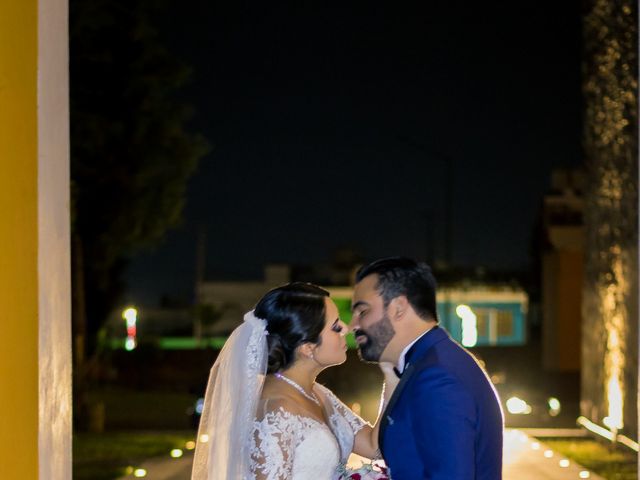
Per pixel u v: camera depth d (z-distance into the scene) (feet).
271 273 182.91
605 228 38.47
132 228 63.26
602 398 38.91
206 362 110.32
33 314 12.56
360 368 101.35
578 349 101.14
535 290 161.17
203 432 13.83
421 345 12.08
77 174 60.70
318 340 13.21
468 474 11.25
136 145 60.70
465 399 11.50
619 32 35.68
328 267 179.63
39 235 12.82
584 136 42.60
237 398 12.81
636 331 33.47
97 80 58.80
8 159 11.95
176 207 64.34
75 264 60.34
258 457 12.56
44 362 12.91
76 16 56.95
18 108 12.26
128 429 63.57
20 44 12.36
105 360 90.17
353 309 12.57
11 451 11.78
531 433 42.57
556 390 90.43
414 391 11.72
